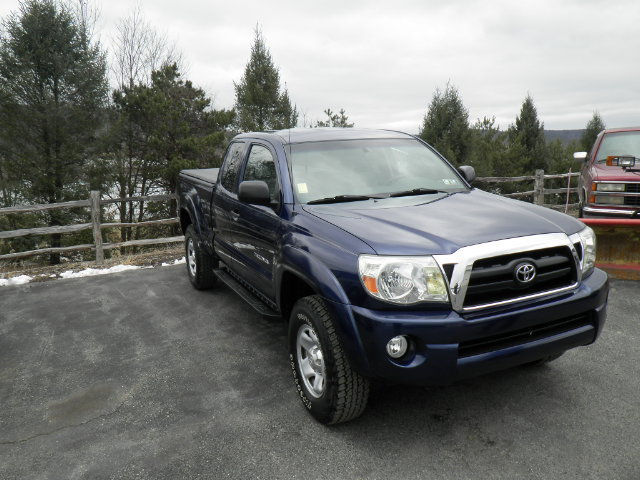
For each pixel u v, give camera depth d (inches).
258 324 194.7
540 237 108.4
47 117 619.2
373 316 101.7
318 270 112.8
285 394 138.6
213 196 200.8
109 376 155.2
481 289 102.1
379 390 136.9
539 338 109.0
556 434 114.0
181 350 172.4
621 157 272.8
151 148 663.8
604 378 138.9
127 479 105.5
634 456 105.2
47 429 126.7
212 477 104.8
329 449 112.3
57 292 253.8
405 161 158.9
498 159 942.4
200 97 707.4
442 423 120.6
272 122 848.9
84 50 669.3
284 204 138.6
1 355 175.9
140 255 345.7
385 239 106.9
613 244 225.3
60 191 631.2
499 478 100.5
